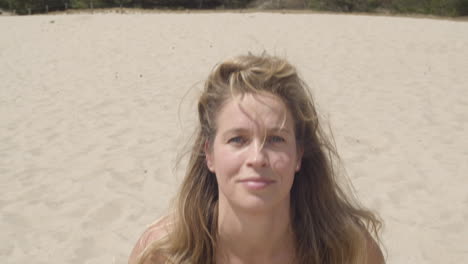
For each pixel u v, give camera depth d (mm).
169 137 5711
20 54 11094
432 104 6906
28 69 9656
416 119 6262
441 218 3836
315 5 25188
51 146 5602
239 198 1333
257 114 1325
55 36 13258
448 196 4191
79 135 5930
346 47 11008
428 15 23359
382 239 3551
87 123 6371
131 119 6457
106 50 11250
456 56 10031
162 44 11734
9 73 9375
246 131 1326
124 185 4516
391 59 9836
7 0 27078
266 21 15445
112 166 4953
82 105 7180
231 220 1440
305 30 13422
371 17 16938
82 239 3658
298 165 1469
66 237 3693
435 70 8914
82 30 14086
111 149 5434
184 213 1572
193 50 10961
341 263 1576
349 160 4926
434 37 12148
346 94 7453
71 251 3506
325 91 7613
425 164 4859
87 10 26109
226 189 1354
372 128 5902
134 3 27406
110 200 4227
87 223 3883
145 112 6734
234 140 1348
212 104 1407
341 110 6641
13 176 4797
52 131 6105
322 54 10320
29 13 25984
